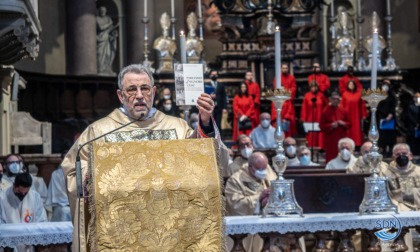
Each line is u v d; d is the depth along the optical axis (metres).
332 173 9.18
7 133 15.45
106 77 24.55
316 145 19.91
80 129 22.56
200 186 4.59
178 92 5.45
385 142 20.05
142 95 5.09
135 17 26.73
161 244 4.50
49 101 23.02
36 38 12.91
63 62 25.64
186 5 28.77
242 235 7.70
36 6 13.45
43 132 16.41
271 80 21.95
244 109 20.05
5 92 15.12
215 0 23.48
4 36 11.09
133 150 4.68
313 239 9.59
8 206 9.45
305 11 23.53
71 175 5.18
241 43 23.12
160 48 22.62
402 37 28.30
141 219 4.50
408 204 9.66
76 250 5.00
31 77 22.09
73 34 25.34
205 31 29.31
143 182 4.55
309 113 20.73
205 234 4.57
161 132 5.21
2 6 10.41
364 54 25.31
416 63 28.06
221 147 5.13
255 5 23.19
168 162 4.66
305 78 22.92
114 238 4.47
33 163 13.58
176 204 4.55
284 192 7.66
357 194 8.41
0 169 10.66
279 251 8.29
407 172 10.09
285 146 14.16
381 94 7.65
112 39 26.84
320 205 8.38
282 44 23.44
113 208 4.49
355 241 10.72
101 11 26.67
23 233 7.25
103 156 4.64
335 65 23.98
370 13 27.42
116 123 5.26
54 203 11.77
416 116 20.81
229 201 9.18
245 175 9.31
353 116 20.44
